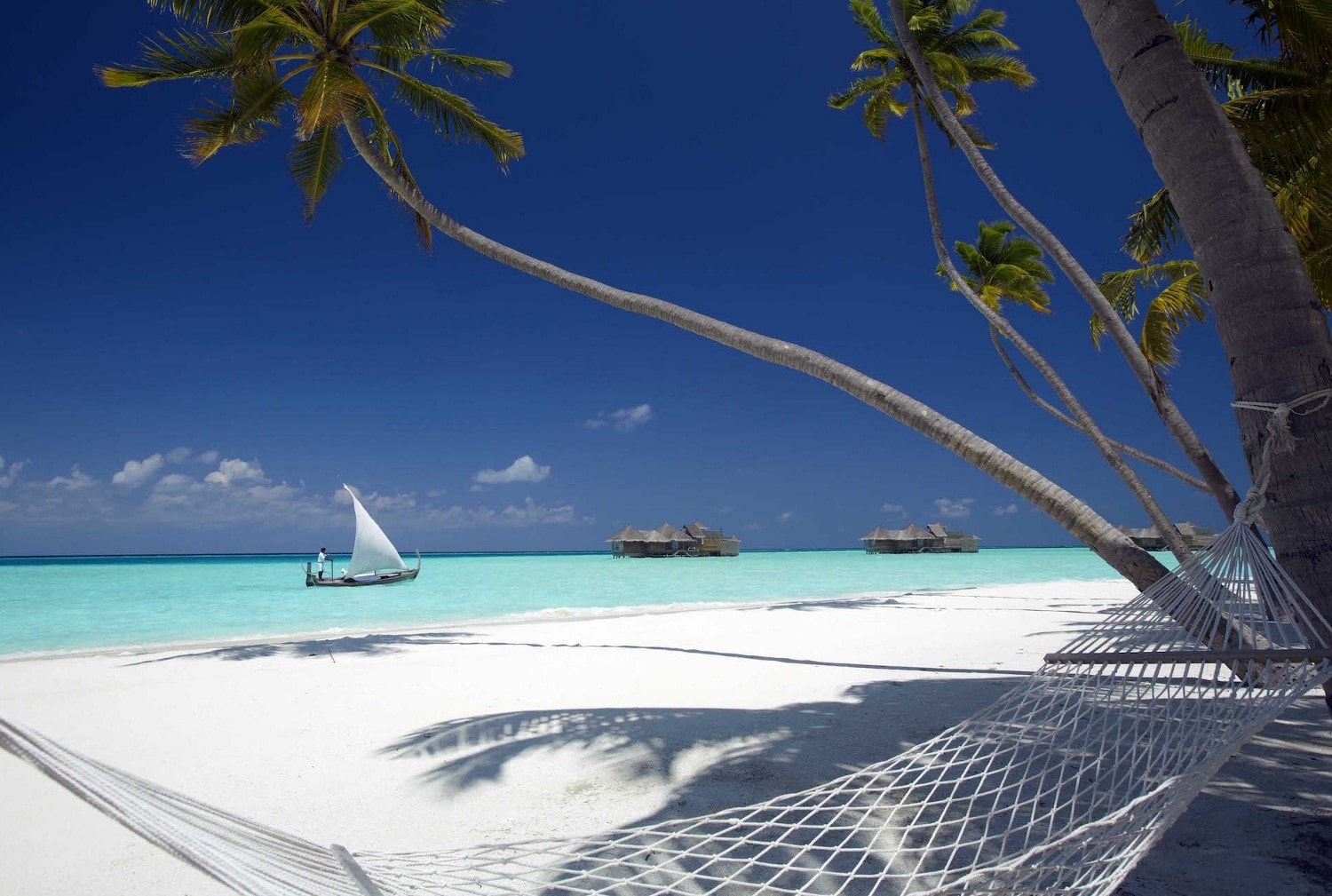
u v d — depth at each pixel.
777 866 2.72
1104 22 3.68
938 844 3.37
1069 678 3.16
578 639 11.29
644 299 6.06
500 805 4.15
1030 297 17.00
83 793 1.64
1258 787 4.00
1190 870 3.04
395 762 5.00
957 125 6.73
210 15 8.36
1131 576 3.68
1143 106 3.50
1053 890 2.14
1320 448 2.88
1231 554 2.95
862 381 4.81
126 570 47.41
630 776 4.54
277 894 1.70
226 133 9.13
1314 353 2.98
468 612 18.45
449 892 2.57
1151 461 8.24
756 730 5.52
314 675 8.27
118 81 8.98
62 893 3.19
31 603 21.17
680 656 9.41
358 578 28.70
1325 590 2.81
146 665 9.20
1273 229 3.15
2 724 1.63
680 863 3.26
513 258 6.97
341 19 8.21
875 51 12.16
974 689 6.95
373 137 9.20
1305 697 5.96
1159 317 10.53
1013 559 63.12
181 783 4.64
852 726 5.57
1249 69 8.28
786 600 20.64
